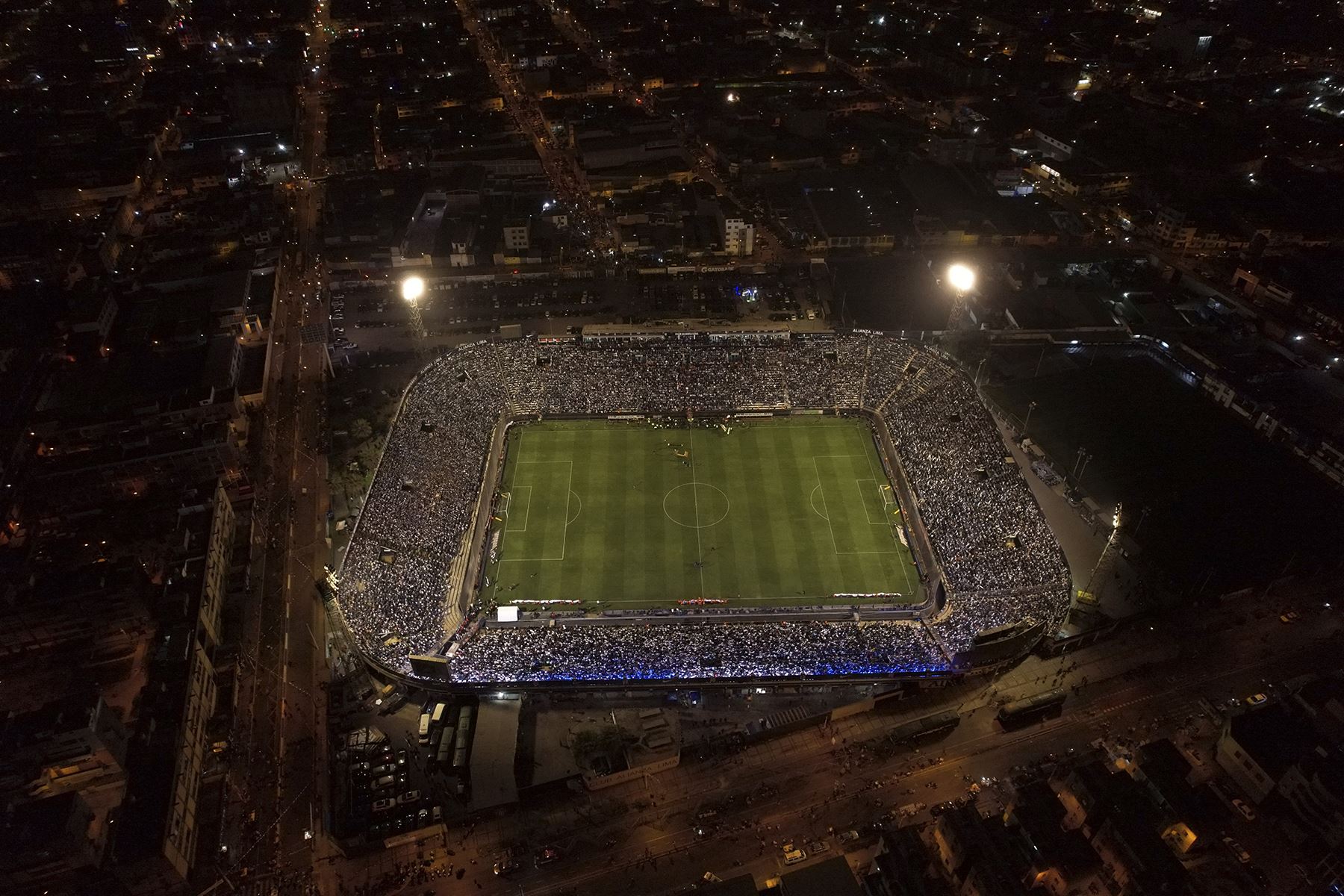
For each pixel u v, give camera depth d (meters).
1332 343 191.75
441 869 99.00
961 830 92.56
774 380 178.75
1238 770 106.56
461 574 136.38
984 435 159.50
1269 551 139.00
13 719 104.06
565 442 165.75
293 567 138.88
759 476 158.25
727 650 121.44
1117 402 173.38
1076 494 149.88
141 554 136.50
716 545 143.75
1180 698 117.56
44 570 127.56
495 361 181.38
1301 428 159.50
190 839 100.00
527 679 117.19
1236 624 127.75
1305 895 95.00
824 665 118.44
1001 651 117.88
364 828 101.38
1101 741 111.75
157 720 105.38
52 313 199.75
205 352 182.25
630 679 117.88
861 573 138.25
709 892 86.69
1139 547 139.88
